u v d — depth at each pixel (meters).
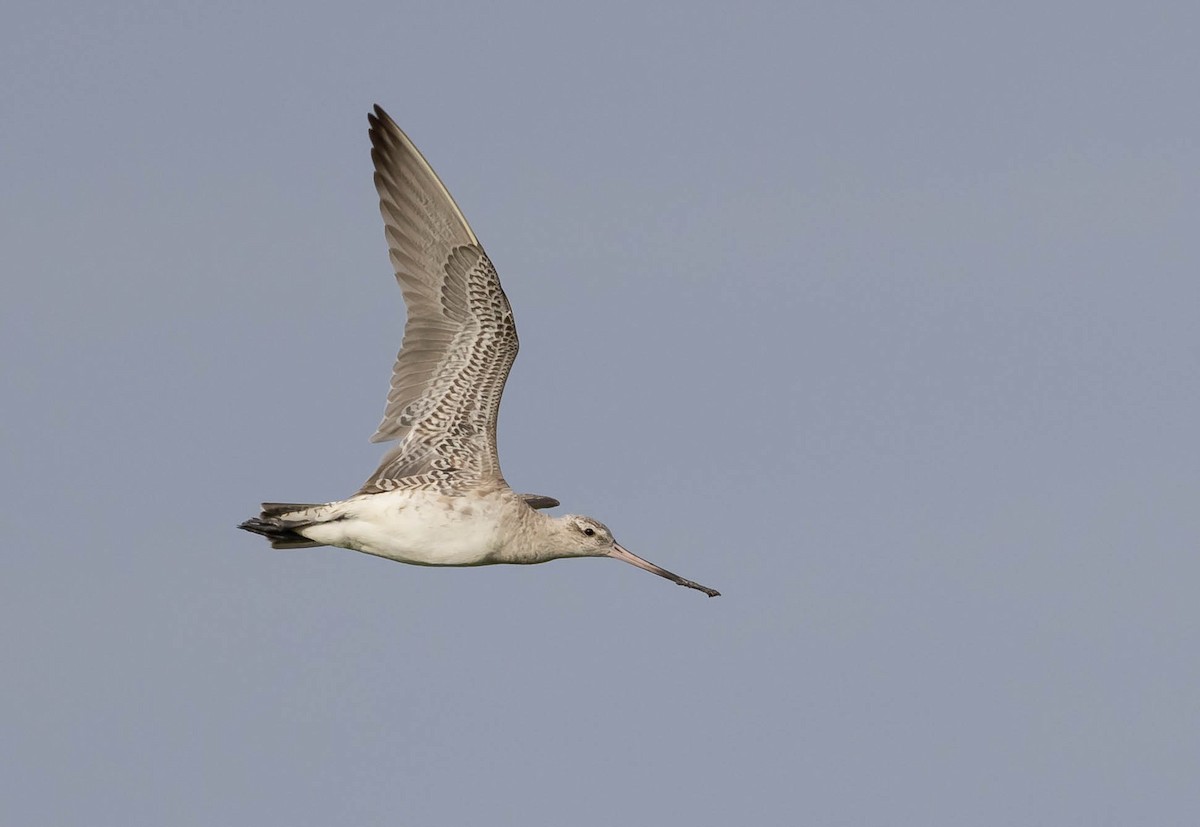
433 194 22.30
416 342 22.22
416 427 21.88
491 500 21.30
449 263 22.34
